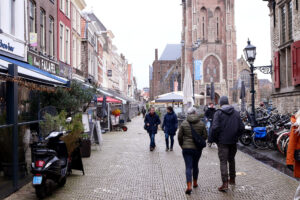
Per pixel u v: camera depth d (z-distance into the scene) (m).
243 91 23.69
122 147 13.91
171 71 96.94
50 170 6.04
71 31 23.61
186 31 73.38
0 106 6.81
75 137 7.67
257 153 11.60
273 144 12.12
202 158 10.80
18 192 6.72
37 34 16.02
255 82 54.97
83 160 10.53
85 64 29.00
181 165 9.56
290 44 17.72
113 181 7.56
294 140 4.81
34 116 8.55
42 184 5.94
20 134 7.15
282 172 8.29
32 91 8.50
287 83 18.55
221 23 72.94
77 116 8.43
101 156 11.37
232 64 71.38
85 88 13.73
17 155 6.93
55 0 19.39
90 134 13.02
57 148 7.06
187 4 73.50
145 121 12.96
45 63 17.28
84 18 29.78
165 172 8.55
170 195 6.38
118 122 23.92
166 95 25.19
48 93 10.88
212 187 6.98
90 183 7.37
